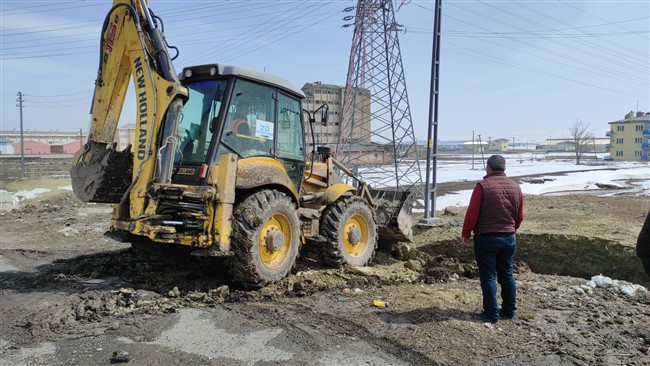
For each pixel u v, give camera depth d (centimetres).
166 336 438
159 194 558
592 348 429
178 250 683
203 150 580
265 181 594
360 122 2464
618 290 613
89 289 571
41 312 493
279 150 670
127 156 661
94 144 646
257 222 561
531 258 883
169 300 538
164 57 577
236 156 559
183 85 625
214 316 492
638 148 7394
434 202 1098
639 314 525
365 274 688
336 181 841
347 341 434
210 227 543
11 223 1277
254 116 627
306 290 587
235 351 409
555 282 669
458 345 427
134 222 566
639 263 754
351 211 743
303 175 725
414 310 518
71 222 1276
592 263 816
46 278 629
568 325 486
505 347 425
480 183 499
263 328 461
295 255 631
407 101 2162
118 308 511
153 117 573
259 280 573
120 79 633
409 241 881
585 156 7856
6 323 469
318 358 398
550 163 5159
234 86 593
